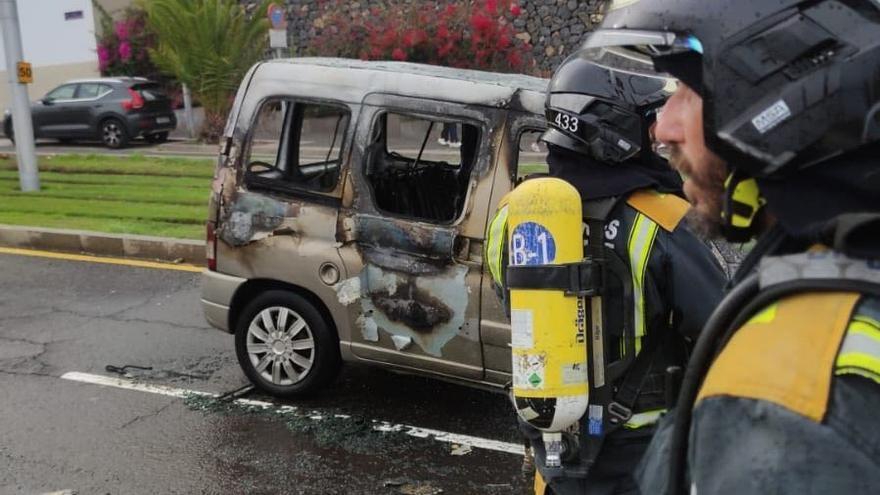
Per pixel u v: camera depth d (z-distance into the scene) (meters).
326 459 3.94
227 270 4.58
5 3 10.98
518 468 3.84
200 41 17.66
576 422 1.76
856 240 0.77
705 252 1.70
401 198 4.58
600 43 1.07
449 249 3.95
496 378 3.96
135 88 17.86
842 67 0.80
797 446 0.72
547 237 1.66
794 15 0.85
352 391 4.75
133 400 4.63
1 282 7.17
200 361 5.26
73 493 3.61
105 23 22.56
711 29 0.90
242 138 4.50
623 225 1.73
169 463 3.89
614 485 1.78
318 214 4.29
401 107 4.11
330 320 4.43
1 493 3.60
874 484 0.70
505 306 1.94
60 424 4.32
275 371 4.58
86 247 8.31
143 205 10.31
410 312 4.07
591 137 1.77
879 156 0.79
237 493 3.62
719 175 0.98
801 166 0.81
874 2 0.85
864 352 0.73
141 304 6.50
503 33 17.09
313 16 19.72
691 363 0.89
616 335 1.74
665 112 1.05
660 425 1.09
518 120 3.84
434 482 3.72
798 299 0.79
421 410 4.49
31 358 5.30
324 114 4.50
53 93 18.17
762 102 0.84
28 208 10.12
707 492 0.79
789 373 0.75
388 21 17.83
